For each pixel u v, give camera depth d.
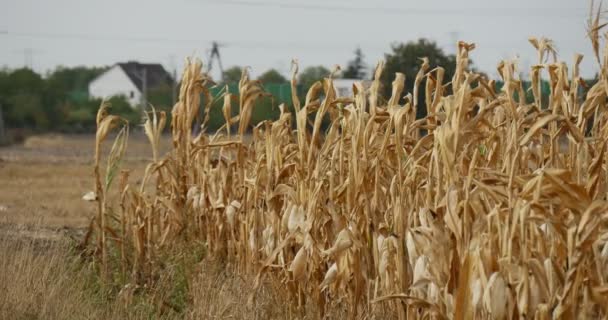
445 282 16.78
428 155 18.42
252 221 24.08
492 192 15.54
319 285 20.89
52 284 22.08
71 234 30.64
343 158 20.78
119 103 170.38
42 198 53.91
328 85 21.08
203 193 26.62
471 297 15.60
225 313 20.73
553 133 17.89
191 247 26.06
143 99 162.25
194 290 22.70
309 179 21.23
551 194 14.86
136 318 21.14
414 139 20.09
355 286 19.58
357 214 19.92
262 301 21.53
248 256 24.08
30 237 29.14
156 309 22.58
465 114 16.36
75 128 179.25
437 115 18.55
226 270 24.38
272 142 23.05
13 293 21.39
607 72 17.48
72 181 69.06
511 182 15.12
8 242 26.55
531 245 15.27
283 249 22.38
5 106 175.75
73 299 21.83
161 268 25.48
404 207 18.14
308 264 21.19
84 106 184.00
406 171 19.61
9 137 156.88
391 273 18.64
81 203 51.09
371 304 19.62
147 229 25.69
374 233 19.34
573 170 17.47
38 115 176.88
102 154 116.94
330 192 20.31
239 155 25.78
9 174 75.12
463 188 16.56
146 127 27.14
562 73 17.64
